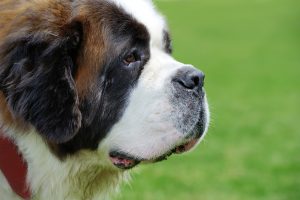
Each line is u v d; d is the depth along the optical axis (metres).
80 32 8.16
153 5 9.30
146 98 8.41
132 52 8.47
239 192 17.11
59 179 8.46
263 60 44.97
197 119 8.56
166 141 8.40
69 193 8.67
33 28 7.93
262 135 24.06
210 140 23.16
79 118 7.98
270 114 27.95
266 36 57.59
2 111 8.01
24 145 8.19
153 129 8.38
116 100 8.38
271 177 18.56
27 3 8.31
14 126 8.05
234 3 87.69
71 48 8.07
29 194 8.41
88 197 8.95
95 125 8.32
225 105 29.98
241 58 45.88
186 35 58.44
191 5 86.31
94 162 8.59
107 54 8.30
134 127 8.40
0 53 7.82
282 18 69.62
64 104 7.89
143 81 8.46
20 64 7.72
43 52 7.82
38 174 8.34
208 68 41.62
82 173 8.65
